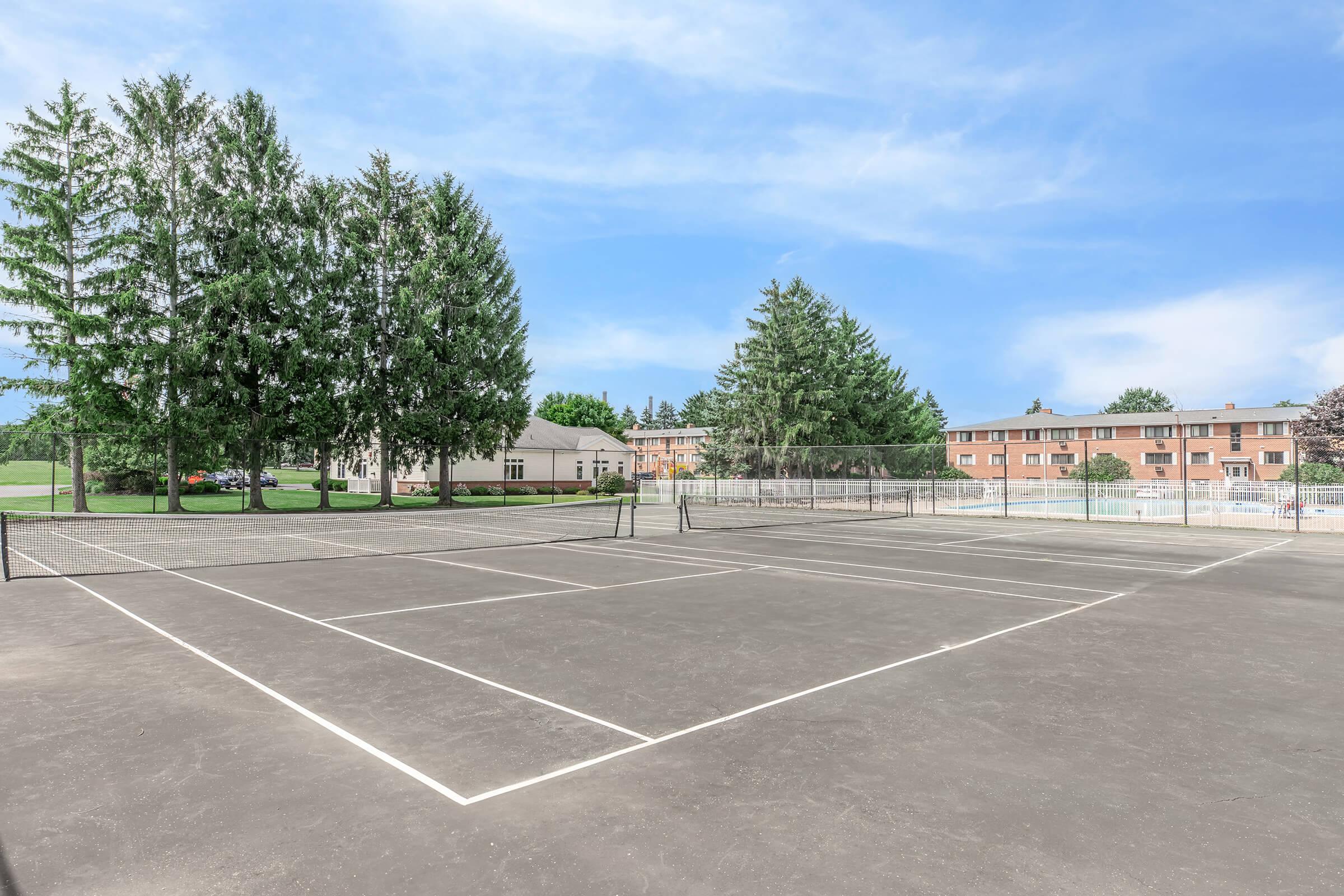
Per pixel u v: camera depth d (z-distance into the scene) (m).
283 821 4.41
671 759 5.36
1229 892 3.66
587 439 69.19
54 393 31.64
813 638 9.25
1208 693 7.01
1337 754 5.50
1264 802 4.69
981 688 7.15
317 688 7.05
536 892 3.64
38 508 35.03
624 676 7.52
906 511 37.28
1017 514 34.69
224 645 8.81
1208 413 67.81
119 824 4.38
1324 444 50.50
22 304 30.67
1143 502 33.16
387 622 10.17
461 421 40.62
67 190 32.69
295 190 37.78
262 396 34.97
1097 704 6.65
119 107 33.47
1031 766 5.26
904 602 11.85
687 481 45.88
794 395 45.03
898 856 4.00
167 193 34.41
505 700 6.72
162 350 31.92
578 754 5.46
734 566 16.28
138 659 8.16
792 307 47.59
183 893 3.64
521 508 40.69
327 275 37.47
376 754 5.44
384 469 40.06
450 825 4.36
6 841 4.18
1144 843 4.15
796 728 6.02
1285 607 11.56
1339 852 4.06
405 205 41.56
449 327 41.09
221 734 5.86
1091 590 13.16
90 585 13.35
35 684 7.18
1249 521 29.97
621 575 14.83
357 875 3.81
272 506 40.09
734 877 3.79
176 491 34.19
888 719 6.23
